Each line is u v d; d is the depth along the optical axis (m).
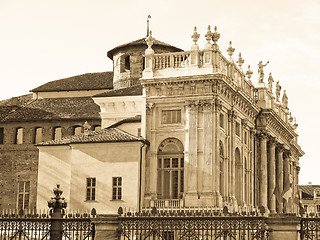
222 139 60.97
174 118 60.41
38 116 75.38
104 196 58.56
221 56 61.25
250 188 69.06
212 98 58.75
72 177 59.69
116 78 76.50
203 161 58.12
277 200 71.25
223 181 60.75
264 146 73.06
